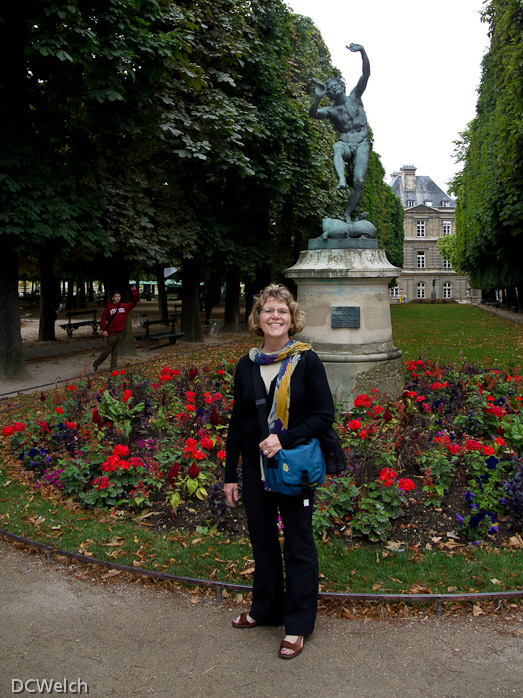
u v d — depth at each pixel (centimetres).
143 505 477
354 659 292
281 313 299
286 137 1716
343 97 800
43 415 705
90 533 431
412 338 1878
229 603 343
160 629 320
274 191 1739
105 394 660
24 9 941
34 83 1082
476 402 678
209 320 2794
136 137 1340
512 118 1577
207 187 1706
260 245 1859
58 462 536
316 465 284
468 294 7256
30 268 2500
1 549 419
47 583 371
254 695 266
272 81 1716
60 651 301
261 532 309
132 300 1201
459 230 4641
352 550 400
